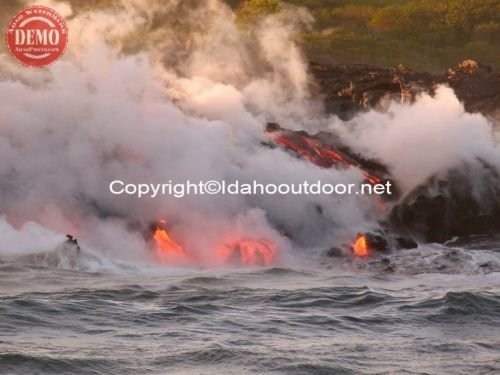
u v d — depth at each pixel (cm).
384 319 3897
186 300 4181
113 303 4028
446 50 12800
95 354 3158
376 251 6066
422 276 5256
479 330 3756
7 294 4169
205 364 3103
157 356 3167
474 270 5441
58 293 4225
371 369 3116
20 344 3266
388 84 8281
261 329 3666
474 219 6562
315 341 3475
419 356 3294
